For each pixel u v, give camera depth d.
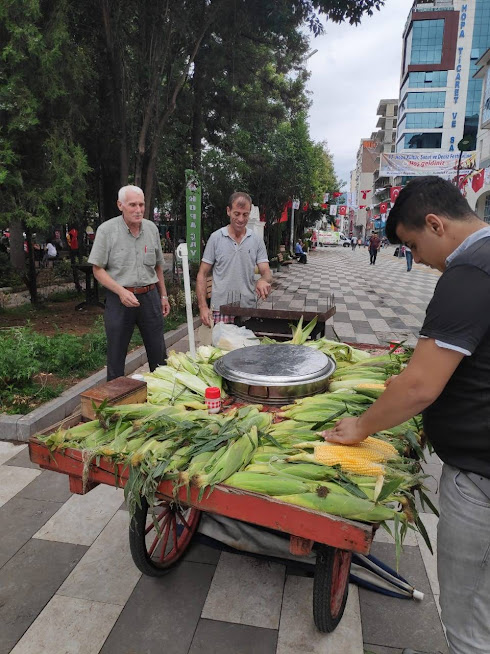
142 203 3.81
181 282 11.59
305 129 21.70
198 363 2.93
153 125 9.93
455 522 1.48
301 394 2.38
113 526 2.94
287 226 33.09
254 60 14.59
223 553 2.70
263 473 1.77
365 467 1.74
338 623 2.20
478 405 1.37
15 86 7.04
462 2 50.69
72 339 5.96
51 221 8.23
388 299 12.44
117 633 2.18
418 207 1.47
